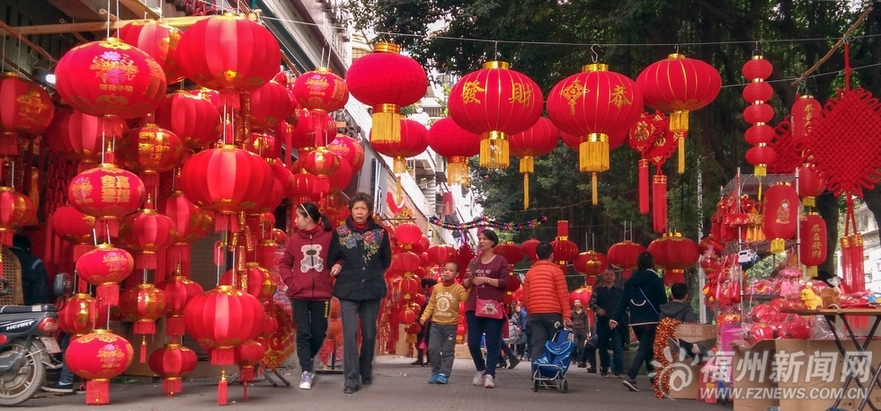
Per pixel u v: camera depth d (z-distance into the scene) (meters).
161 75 7.43
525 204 11.43
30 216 8.18
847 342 7.48
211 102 8.73
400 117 9.83
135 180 7.50
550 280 10.55
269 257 9.72
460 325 22.77
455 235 25.08
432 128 11.51
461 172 11.58
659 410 8.44
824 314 7.06
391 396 8.80
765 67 9.81
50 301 9.18
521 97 8.69
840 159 9.75
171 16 10.45
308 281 8.99
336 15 21.03
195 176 7.57
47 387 8.61
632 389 10.84
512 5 14.60
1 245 8.09
